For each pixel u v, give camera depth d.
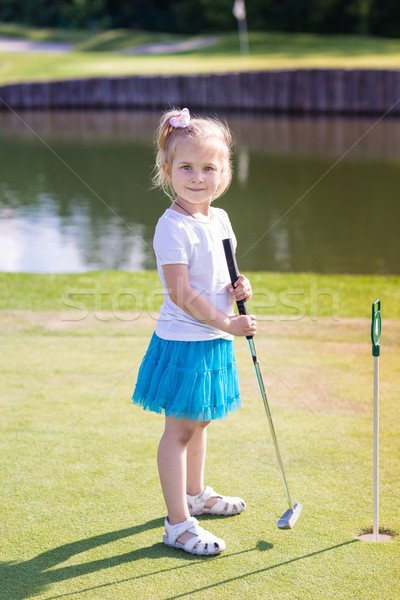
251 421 3.67
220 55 29.69
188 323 2.58
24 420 3.64
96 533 2.67
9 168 15.52
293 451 3.32
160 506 2.86
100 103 24.58
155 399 2.62
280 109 22.23
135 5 47.38
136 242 9.73
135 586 2.36
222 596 2.31
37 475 3.09
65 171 15.03
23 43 39.78
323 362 4.61
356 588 2.34
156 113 23.59
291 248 9.60
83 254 9.16
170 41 36.56
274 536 2.65
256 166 15.20
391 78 20.77
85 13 45.97
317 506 2.85
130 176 14.35
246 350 4.88
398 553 2.53
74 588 2.36
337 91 21.47
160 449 2.64
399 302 6.35
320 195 12.71
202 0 41.41
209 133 2.58
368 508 2.83
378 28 39.09
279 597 2.30
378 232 10.30
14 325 5.36
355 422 3.67
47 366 4.45
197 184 2.58
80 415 3.72
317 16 39.53
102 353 4.72
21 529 2.69
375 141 17.67
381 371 4.45
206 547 2.52
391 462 3.22
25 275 7.12
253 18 40.91
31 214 11.48
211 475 3.10
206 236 2.62
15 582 2.38
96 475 3.09
